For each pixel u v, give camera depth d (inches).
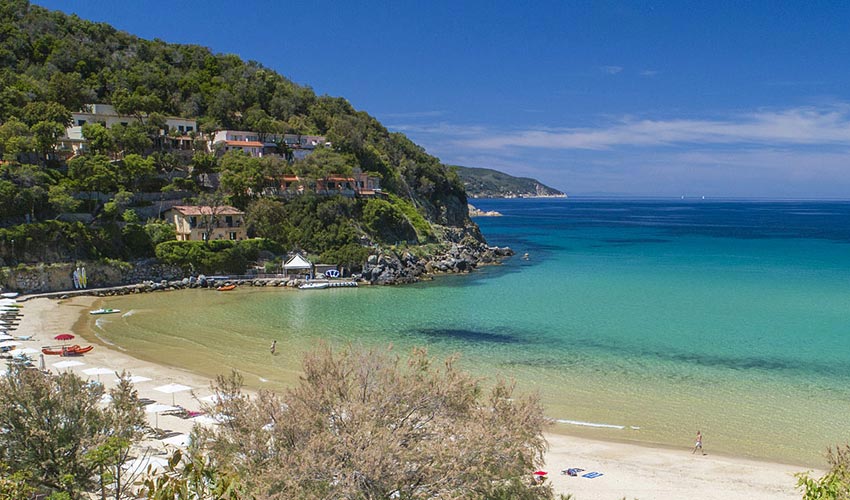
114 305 3196.4
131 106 4972.9
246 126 5777.6
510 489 748.6
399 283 4028.1
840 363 2106.3
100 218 3799.2
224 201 4414.4
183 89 6013.8
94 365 2041.1
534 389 1835.6
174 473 871.1
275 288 3828.7
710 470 1317.7
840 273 4343.0
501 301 3358.8
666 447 1443.2
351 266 4173.2
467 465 681.6
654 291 3651.6
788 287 3742.6
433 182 6594.5
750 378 1946.4
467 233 6304.1
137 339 2453.2
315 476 644.7
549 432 1528.1
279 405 781.3
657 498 1192.2
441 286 3927.2
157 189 4461.1
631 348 2322.8
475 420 759.7
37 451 803.4
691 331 2600.9
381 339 2477.9
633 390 1838.1
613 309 3105.3
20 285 3312.0
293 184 4739.2
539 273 4507.9
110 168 4047.7
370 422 695.1
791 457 1385.3
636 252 5954.7
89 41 6250.0
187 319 2859.3
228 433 773.9
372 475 637.3
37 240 3417.8
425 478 676.7
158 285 3686.0
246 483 665.6
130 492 955.3
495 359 2176.4
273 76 7160.4
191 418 1535.4
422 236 5162.4
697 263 5012.3
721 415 1637.6
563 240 7426.2
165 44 7081.7
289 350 2305.6
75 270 3506.4
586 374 1996.8
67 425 845.8
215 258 3973.9
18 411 815.1
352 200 4798.2
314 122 6510.8
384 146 6673.2
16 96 4463.6
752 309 3078.2
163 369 2016.5
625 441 1477.6
